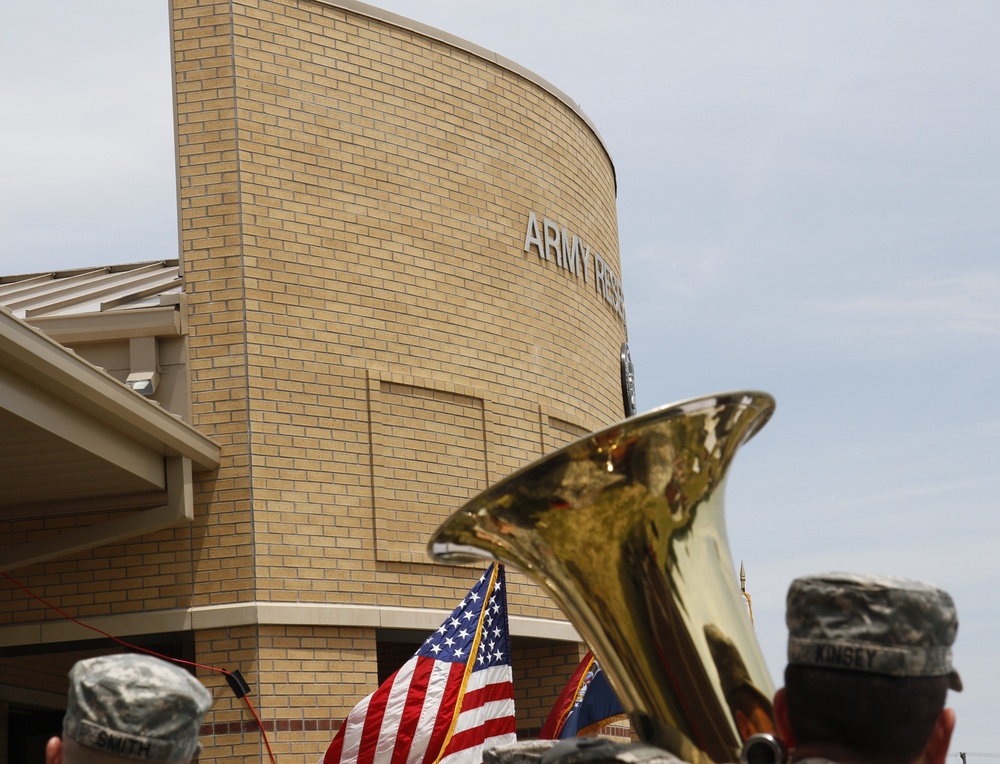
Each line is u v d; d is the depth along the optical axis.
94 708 2.54
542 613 13.27
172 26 12.23
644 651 3.76
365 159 12.64
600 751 3.11
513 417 13.34
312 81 12.45
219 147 11.95
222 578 11.13
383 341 12.36
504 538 3.98
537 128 14.49
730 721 3.68
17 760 13.52
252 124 12.05
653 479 3.69
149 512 10.99
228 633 11.04
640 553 3.75
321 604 11.34
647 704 3.77
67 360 8.98
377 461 12.02
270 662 10.99
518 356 13.59
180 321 11.55
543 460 3.68
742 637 3.70
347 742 9.19
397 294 12.57
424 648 9.34
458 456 12.70
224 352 11.55
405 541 12.02
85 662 2.61
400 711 9.16
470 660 9.33
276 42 12.34
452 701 9.20
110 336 11.46
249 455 11.33
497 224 13.70
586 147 15.53
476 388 13.00
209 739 10.89
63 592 11.34
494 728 9.27
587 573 3.82
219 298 11.66
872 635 2.45
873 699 2.43
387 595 11.79
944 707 2.51
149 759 2.54
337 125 12.53
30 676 13.26
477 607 9.49
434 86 13.37
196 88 12.09
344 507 11.73
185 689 2.59
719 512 3.81
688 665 3.69
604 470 3.68
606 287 15.63
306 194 12.20
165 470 11.01
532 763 4.06
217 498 11.28
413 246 12.81
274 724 10.89
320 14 12.63
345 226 12.37
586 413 14.55
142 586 11.21
